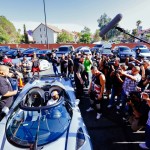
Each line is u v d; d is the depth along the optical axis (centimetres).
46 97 445
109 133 448
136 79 482
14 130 328
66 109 378
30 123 337
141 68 545
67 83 552
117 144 402
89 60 808
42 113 348
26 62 1005
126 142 409
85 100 679
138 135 436
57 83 510
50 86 473
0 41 5469
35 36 6688
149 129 353
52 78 578
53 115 349
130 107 450
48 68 1427
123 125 487
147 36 4716
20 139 305
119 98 586
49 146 288
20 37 6956
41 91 446
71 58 970
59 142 296
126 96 520
